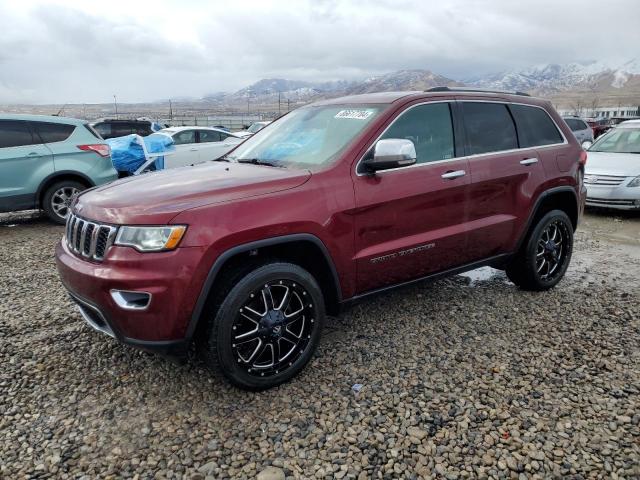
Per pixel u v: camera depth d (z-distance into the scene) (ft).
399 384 10.27
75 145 25.79
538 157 14.42
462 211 12.60
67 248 10.30
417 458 8.14
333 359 11.29
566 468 7.89
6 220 27.76
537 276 15.03
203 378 10.50
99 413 9.34
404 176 11.41
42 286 16.14
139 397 9.84
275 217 9.44
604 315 13.71
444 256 12.48
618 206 27.14
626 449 8.30
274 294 9.86
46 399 9.77
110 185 10.94
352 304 11.23
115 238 8.80
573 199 15.67
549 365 10.98
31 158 24.62
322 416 9.21
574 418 9.11
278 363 10.00
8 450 8.33
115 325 8.95
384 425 8.95
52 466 7.97
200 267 8.71
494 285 16.16
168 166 33.73
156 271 8.55
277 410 9.41
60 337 12.34
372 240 11.02
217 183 9.80
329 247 10.23
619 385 10.19
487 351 11.63
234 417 9.21
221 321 9.10
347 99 13.23
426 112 12.31
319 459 8.13
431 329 12.82
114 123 57.21
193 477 7.75
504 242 13.88
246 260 9.68
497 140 13.71
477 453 8.23
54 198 25.54
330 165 10.61
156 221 8.62
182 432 8.80
